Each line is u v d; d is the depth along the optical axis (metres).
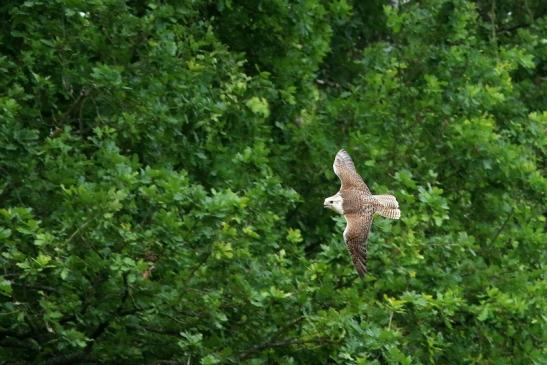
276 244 20.78
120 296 19.50
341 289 21.36
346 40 29.70
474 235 25.16
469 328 22.81
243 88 23.66
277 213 21.66
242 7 26.25
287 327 20.20
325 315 19.88
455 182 25.73
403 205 22.80
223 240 19.25
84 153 22.34
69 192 18.95
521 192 25.58
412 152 25.81
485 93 25.97
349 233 15.12
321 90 29.11
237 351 20.31
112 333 20.34
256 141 23.17
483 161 24.89
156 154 22.45
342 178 15.60
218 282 20.00
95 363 20.92
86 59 22.20
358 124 25.98
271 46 26.55
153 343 20.47
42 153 20.38
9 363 21.09
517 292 23.23
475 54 27.25
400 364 19.55
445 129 25.81
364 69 27.67
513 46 31.25
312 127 25.33
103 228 19.08
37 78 21.41
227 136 23.83
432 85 25.77
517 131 26.72
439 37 27.94
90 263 18.84
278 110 25.81
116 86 21.59
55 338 19.97
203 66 23.41
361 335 19.70
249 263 20.50
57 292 19.56
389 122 26.02
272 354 20.58
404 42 28.44
